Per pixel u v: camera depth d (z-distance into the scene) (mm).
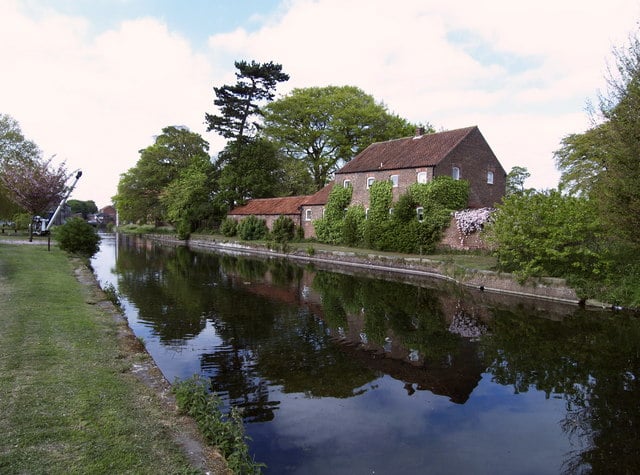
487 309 14859
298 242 40125
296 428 6324
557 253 16094
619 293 14742
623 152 13281
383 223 31391
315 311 14188
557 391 7902
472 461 5570
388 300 16375
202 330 11469
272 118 52469
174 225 62094
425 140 34844
